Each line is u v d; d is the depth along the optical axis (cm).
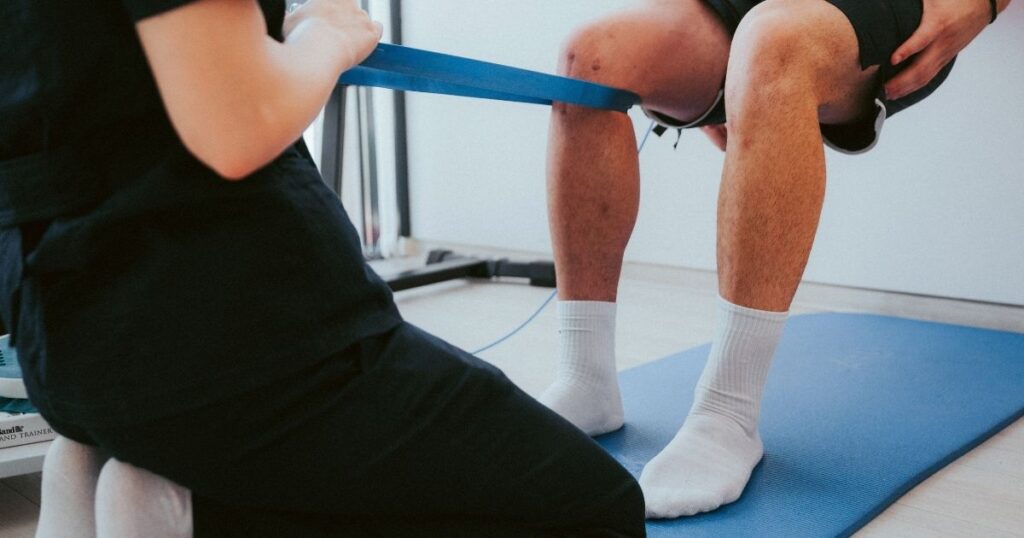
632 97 122
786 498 104
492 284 290
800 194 102
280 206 58
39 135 54
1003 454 124
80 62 51
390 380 63
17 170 54
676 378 160
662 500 100
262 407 57
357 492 63
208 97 48
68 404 57
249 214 56
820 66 104
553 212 125
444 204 349
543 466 70
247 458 59
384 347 64
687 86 130
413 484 64
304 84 54
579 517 73
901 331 196
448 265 285
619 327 214
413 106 353
